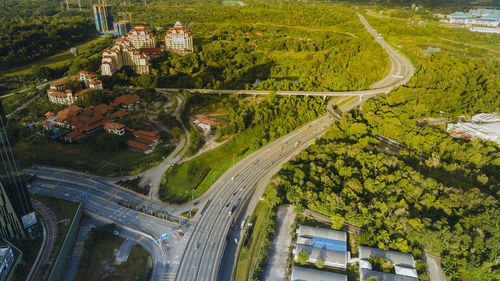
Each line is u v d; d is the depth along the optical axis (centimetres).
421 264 18562
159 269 18538
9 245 17750
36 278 16688
